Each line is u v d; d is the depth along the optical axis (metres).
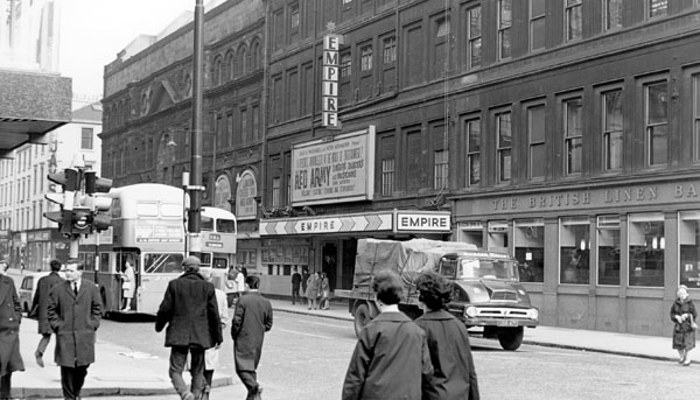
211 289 13.41
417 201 40.97
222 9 63.53
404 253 25.56
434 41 40.88
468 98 38.12
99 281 34.03
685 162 28.45
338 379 17.92
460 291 23.72
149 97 75.31
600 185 31.16
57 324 12.81
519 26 35.59
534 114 34.91
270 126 55.50
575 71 32.72
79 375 13.15
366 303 26.84
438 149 40.19
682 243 28.38
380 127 44.31
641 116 30.08
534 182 34.47
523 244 34.69
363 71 46.34
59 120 13.30
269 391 16.25
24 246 98.00
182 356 13.26
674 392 16.27
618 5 31.34
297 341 26.09
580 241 32.16
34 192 99.00
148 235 31.73
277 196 54.59
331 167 47.66
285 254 52.75
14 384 14.87
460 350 7.62
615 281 30.69
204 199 63.78
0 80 12.99
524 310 23.62
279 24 55.50
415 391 6.99
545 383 17.33
